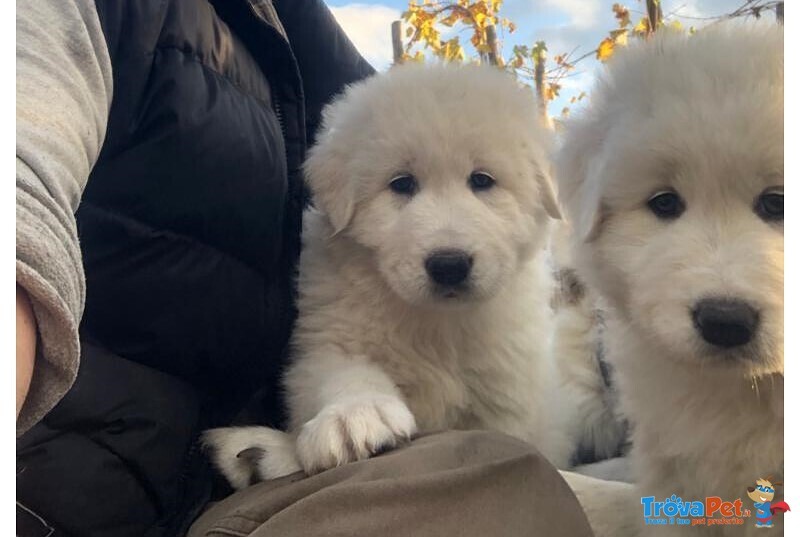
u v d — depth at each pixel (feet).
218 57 1.17
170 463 1.04
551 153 1.51
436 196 1.42
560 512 0.83
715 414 1.04
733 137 0.94
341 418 1.06
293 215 1.39
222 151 1.09
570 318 1.67
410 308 1.38
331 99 1.72
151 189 1.02
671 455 1.09
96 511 0.95
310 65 1.73
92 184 1.01
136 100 1.01
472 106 1.46
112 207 1.01
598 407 1.62
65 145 0.59
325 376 1.28
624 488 1.25
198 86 1.08
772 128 0.93
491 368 1.42
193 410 1.12
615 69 1.18
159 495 1.03
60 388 0.53
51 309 0.50
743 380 0.99
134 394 1.01
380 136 1.46
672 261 0.97
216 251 1.11
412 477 0.81
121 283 1.02
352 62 1.82
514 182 1.47
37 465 0.91
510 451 0.91
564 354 1.66
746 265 0.91
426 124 1.43
